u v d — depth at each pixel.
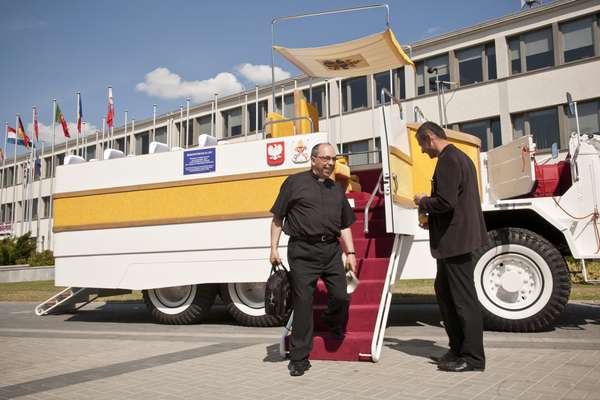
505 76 23.84
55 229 8.45
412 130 6.82
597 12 21.91
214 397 3.58
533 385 3.60
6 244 26.30
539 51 23.45
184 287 7.98
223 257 7.35
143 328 7.67
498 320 5.89
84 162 8.41
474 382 3.72
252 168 7.31
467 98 24.77
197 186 7.58
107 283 7.98
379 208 6.36
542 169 6.62
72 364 4.93
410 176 6.02
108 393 3.77
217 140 8.16
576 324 6.43
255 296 7.54
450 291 4.23
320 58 9.17
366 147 23.91
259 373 4.27
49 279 24.17
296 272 4.41
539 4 23.86
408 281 13.86
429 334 6.04
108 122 29.31
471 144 7.14
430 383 3.74
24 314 10.41
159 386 3.93
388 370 4.20
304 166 7.04
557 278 5.75
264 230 7.16
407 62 9.20
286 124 8.72
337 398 3.44
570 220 6.09
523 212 6.34
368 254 5.92
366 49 8.72
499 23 24.09
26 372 4.61
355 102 25.05
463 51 25.36
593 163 6.07
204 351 5.37
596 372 3.93
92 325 8.25
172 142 33.59
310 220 4.42
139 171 7.97
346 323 4.94
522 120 23.61
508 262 6.00
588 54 22.30
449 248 4.16
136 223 7.88
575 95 22.16
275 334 6.60
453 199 4.10
